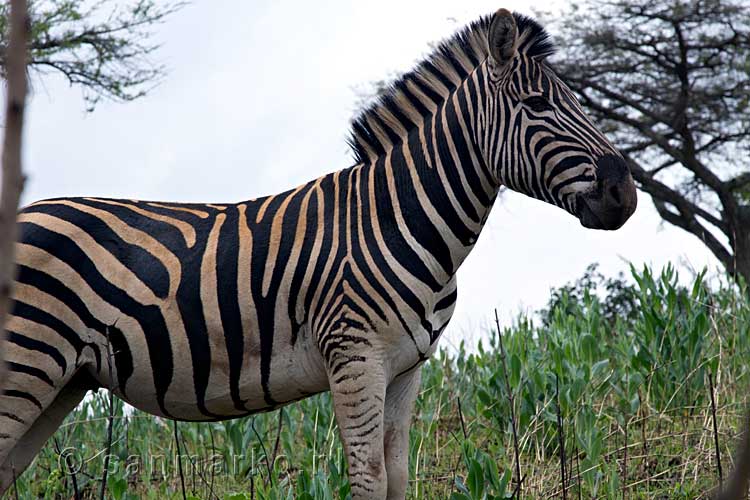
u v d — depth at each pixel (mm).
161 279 5422
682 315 9641
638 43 28344
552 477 7461
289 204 5680
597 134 5387
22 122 1196
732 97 28453
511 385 8711
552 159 5320
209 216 5691
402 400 5707
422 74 5875
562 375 8617
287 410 8836
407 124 5797
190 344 5422
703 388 9109
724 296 10945
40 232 5305
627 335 10977
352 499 5297
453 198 5539
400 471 5656
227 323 5426
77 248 5355
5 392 5145
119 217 5555
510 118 5441
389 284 5336
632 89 28641
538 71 5469
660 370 9141
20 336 5156
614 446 8242
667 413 8891
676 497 7012
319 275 5395
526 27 5586
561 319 10672
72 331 5316
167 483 8523
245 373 5473
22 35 1237
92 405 9625
